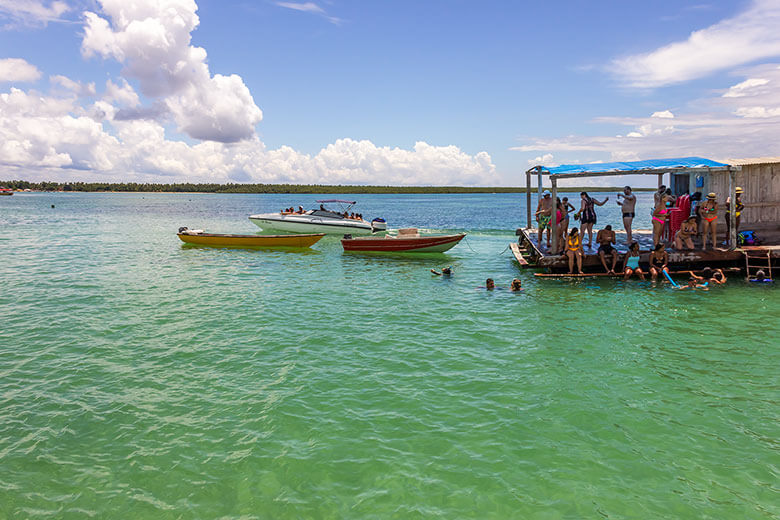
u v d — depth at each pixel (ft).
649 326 36.91
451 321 39.60
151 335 36.76
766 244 55.47
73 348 33.96
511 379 27.81
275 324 39.40
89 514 17.24
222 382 28.02
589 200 55.77
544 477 18.83
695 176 59.67
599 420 22.99
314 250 84.89
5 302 46.98
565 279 54.29
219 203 369.09
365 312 42.86
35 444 21.63
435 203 360.48
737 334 34.71
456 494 17.97
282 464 19.98
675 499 17.46
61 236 111.96
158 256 78.23
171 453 20.85
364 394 26.21
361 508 17.34
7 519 16.93
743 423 22.49
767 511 16.76
